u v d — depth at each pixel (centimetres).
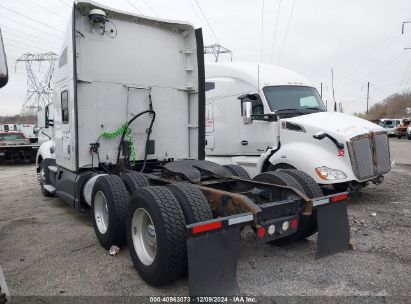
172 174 545
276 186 471
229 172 568
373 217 658
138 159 685
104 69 643
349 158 702
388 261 454
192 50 727
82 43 621
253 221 380
